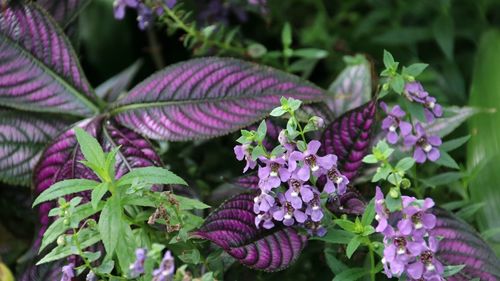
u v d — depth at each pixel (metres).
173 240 0.65
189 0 0.88
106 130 0.74
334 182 0.63
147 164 0.72
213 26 0.81
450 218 0.70
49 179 0.73
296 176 0.63
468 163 0.78
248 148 0.64
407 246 0.60
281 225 0.67
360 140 0.70
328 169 0.63
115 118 0.75
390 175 0.61
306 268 0.75
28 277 0.72
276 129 0.73
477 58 0.86
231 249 0.65
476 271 0.68
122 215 0.64
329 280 0.74
